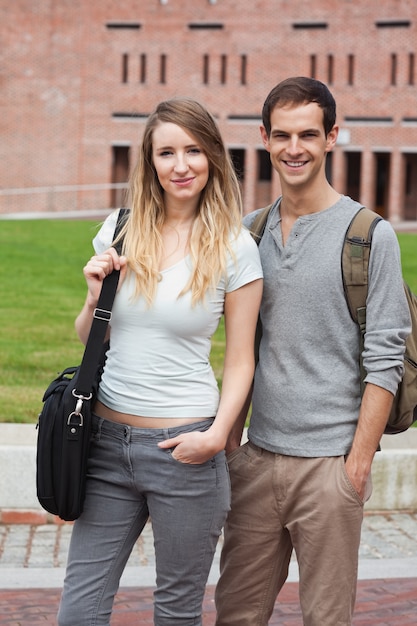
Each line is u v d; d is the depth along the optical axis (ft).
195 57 155.33
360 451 11.85
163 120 11.78
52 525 22.70
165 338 11.55
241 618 13.04
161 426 11.54
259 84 153.99
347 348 12.06
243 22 153.69
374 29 149.79
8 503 22.67
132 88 156.25
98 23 156.15
